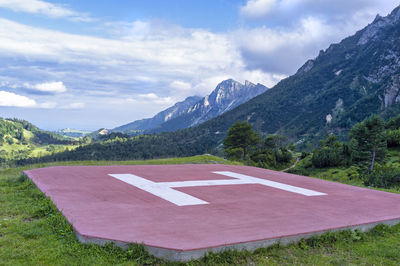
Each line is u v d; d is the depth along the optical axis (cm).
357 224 689
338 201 948
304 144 19525
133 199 836
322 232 631
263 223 658
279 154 8769
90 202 774
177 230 582
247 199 912
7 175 1216
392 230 725
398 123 7862
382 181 1919
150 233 555
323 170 6325
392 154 6166
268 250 552
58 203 741
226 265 484
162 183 1106
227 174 1428
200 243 511
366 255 573
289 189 1120
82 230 551
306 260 527
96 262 462
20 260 458
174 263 472
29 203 765
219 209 773
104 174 1241
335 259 542
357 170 5541
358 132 6062
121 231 558
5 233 559
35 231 564
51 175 1148
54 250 495
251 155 8838
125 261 474
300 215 746
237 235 565
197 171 1473
